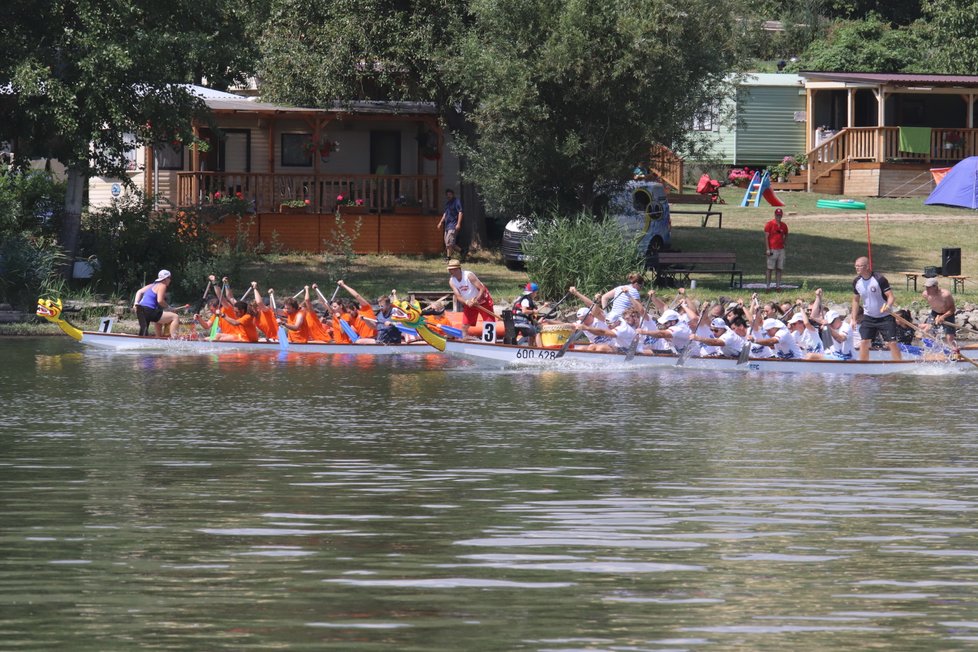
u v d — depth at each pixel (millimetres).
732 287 95562
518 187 95375
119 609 22328
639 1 91625
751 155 151250
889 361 66500
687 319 69812
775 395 55938
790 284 97188
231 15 101000
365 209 110375
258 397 53938
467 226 111188
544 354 68062
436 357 73188
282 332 75875
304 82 101312
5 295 89562
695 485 34312
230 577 24469
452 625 21484
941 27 165375
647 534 28312
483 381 60844
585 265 90250
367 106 107562
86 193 116562
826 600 23125
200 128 112938
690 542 27562
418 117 110625
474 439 42594
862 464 37750
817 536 28172
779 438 43062
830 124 151000
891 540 27844
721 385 59812
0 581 24125
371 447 40688
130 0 86375
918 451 40281
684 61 93875
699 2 93500
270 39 101938
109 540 27484
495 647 20406
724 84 103062
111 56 83500
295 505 31375
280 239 109250
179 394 54781
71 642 20578
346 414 48781
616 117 93000
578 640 20766
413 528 28797
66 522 29281
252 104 106750
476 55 92188
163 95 88938
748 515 30438
